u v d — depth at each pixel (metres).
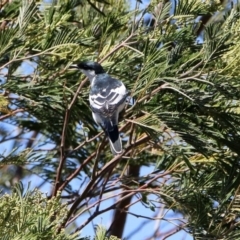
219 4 13.28
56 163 15.00
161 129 11.90
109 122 12.02
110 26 13.56
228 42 11.73
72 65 13.07
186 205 12.59
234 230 12.29
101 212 12.92
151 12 13.30
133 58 13.33
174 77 11.62
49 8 13.34
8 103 12.92
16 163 13.65
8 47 11.96
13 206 9.64
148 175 13.56
